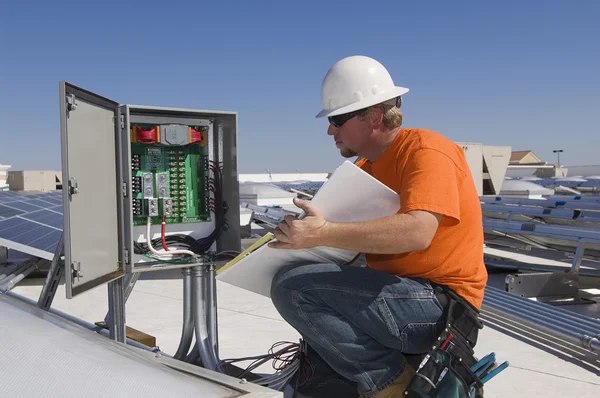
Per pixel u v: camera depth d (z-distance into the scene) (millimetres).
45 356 1284
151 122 2918
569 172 26344
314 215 1979
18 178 16422
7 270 6270
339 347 2154
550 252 8258
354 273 2131
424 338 2113
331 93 2328
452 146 2201
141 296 5359
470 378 2018
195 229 3104
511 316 4168
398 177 2182
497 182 11273
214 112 2975
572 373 3240
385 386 2152
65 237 2178
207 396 1340
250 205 10164
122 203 2697
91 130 2410
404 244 1941
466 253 2162
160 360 1858
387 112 2252
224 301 5145
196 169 3094
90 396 1202
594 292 5625
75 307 4922
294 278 2168
